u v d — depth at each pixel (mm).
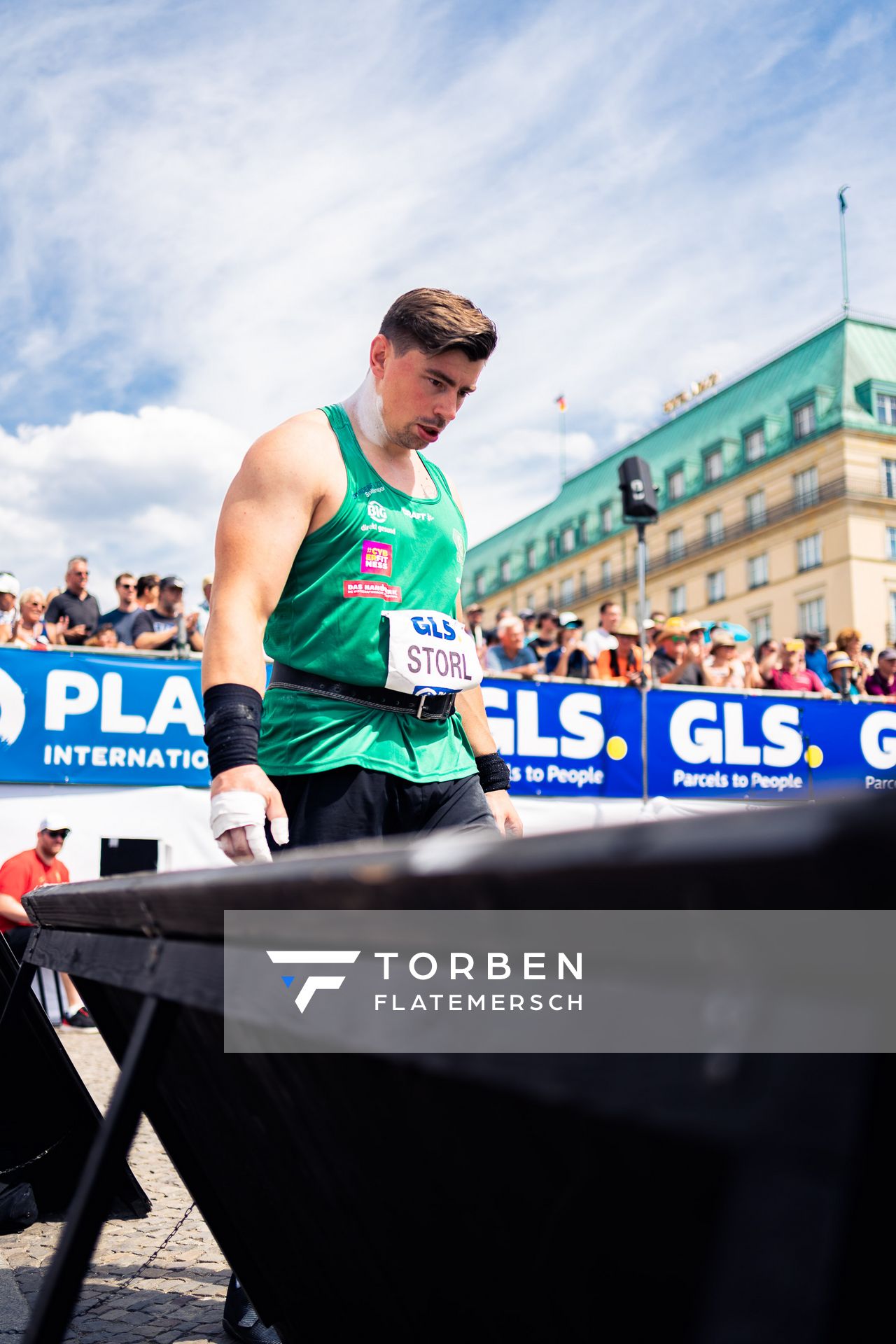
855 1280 297
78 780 6312
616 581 57188
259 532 1707
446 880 460
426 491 1959
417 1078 644
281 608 1865
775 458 47906
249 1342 1699
